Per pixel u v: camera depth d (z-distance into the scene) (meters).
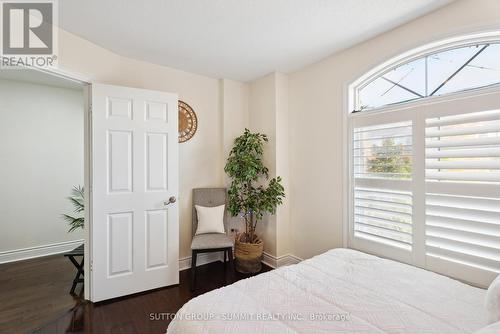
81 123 3.72
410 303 1.23
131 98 2.36
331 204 2.58
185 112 3.00
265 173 3.07
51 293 2.41
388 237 2.12
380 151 2.19
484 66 1.71
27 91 3.34
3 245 3.18
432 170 1.88
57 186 3.54
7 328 1.90
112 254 2.28
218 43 2.32
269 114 3.07
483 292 1.34
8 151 3.22
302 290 1.34
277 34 2.16
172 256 2.56
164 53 2.53
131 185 2.37
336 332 1.01
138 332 1.86
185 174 3.01
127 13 1.86
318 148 2.71
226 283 2.63
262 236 3.21
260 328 1.03
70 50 2.11
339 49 2.43
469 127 1.69
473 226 1.68
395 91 2.20
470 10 1.66
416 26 1.92
